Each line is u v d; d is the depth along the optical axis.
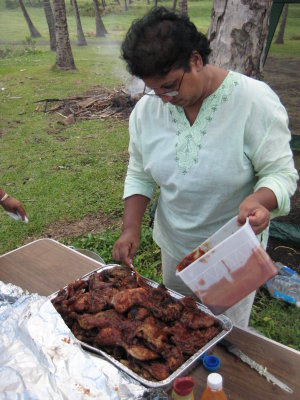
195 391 1.49
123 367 1.44
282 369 1.57
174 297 1.76
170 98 1.64
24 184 6.04
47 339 1.44
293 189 1.74
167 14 1.52
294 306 3.38
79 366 1.34
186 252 2.09
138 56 1.49
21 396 1.24
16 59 16.08
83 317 1.62
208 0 29.72
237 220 1.57
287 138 1.74
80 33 19.55
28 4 36.44
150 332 1.52
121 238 2.03
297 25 4.32
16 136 7.95
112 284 1.77
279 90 4.66
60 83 11.59
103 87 10.89
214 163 1.76
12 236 4.80
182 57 1.50
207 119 1.74
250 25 3.48
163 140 1.88
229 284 1.46
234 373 1.55
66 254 2.36
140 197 2.16
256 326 3.14
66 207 5.34
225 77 1.72
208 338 1.58
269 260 1.42
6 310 1.60
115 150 7.10
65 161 6.73
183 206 1.95
